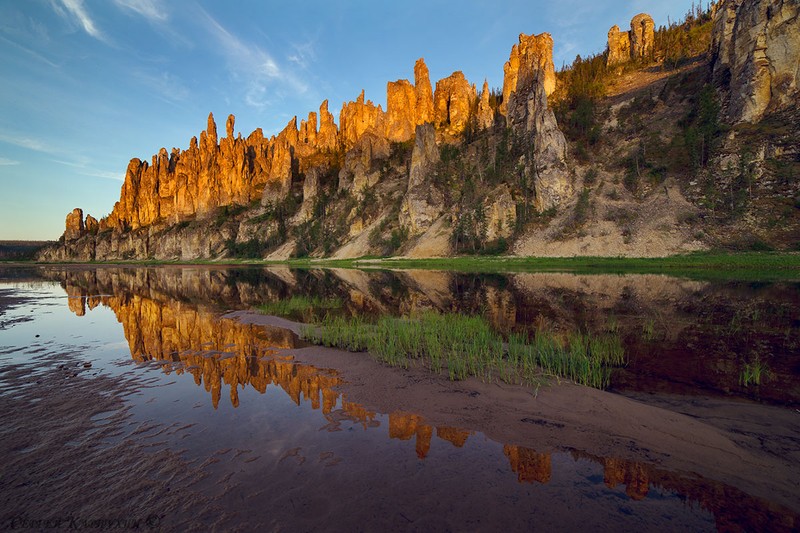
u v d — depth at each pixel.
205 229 191.38
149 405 8.78
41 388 9.92
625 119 106.94
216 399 9.23
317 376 11.09
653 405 8.74
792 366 11.52
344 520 4.83
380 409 8.61
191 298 32.44
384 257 106.81
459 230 93.75
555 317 19.97
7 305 28.95
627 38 154.25
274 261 138.50
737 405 8.63
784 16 74.12
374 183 155.12
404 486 5.60
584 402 8.72
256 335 16.88
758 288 30.55
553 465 6.21
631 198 79.06
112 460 6.26
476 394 9.41
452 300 27.47
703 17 159.75
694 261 55.44
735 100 80.62
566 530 4.65
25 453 6.48
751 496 5.36
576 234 76.44
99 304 29.02
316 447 6.80
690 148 78.94
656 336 15.46
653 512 5.01
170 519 4.83
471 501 5.23
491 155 124.25
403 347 13.86
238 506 5.10
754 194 64.94
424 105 193.25
